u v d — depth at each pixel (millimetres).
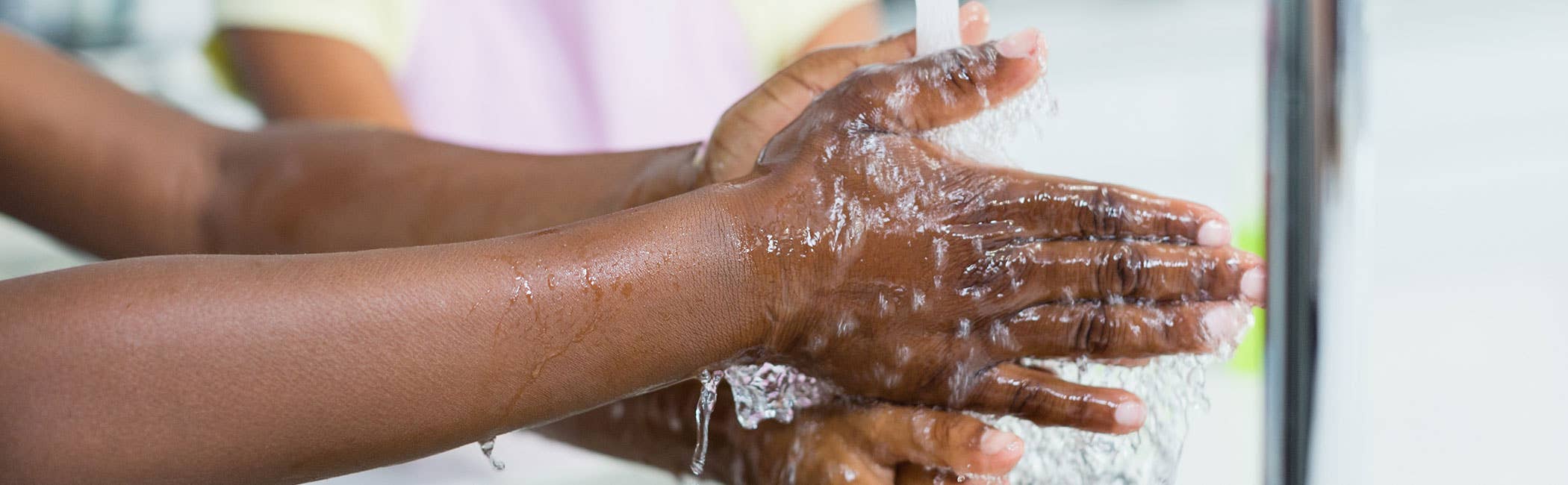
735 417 834
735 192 746
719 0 1312
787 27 1323
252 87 1206
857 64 806
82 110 984
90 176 979
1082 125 2307
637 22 1280
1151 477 791
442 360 694
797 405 800
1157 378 785
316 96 1168
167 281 672
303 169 974
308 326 679
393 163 960
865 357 768
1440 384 1596
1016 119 780
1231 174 2012
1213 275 750
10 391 651
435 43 1235
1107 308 756
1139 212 749
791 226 745
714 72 1330
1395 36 2838
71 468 656
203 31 1485
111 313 662
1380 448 1426
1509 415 1521
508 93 1273
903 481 790
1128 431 761
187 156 996
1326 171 672
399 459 701
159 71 1461
